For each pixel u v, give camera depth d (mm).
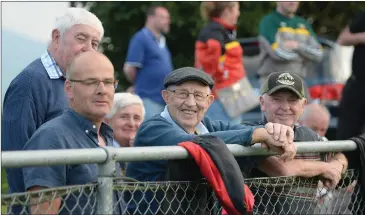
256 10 44781
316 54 27812
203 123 14266
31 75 14344
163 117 13492
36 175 11008
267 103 15109
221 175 11586
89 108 11898
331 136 29703
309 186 13789
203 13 25234
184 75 13305
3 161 9688
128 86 43938
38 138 11617
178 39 45594
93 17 14953
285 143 12570
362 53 23125
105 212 10617
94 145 12039
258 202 13125
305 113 23047
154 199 12203
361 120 23328
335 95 32719
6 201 9945
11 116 14164
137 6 44781
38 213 10430
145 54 28141
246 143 12523
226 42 24797
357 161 14422
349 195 14641
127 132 17672
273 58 27266
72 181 11352
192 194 12008
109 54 45125
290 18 27625
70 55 14641
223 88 24672
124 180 11062
